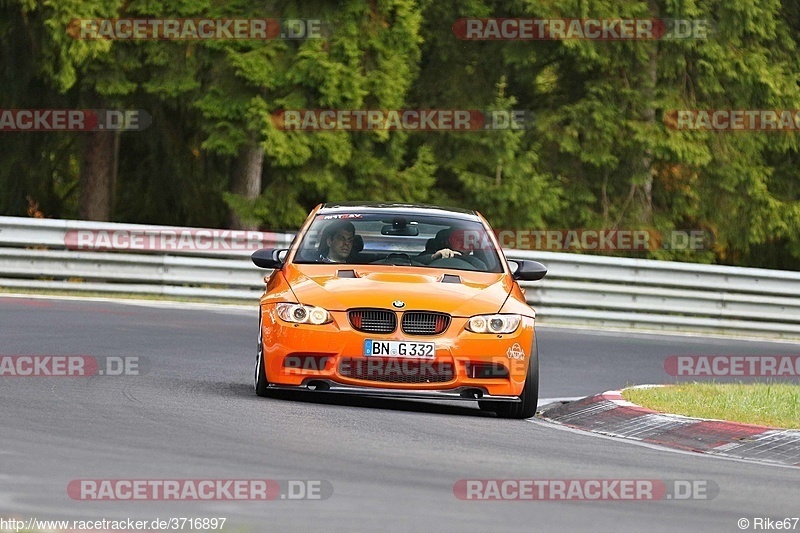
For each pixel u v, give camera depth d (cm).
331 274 3791
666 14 10112
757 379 5225
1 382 3700
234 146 8731
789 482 2802
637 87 10244
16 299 6172
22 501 2142
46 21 8088
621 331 6888
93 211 9638
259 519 2112
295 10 8631
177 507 2177
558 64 10412
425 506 2269
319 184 8956
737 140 10456
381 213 4109
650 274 7281
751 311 7362
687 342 6481
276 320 3647
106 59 8506
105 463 2497
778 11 10694
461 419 3559
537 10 9762
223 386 3959
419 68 10200
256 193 9388
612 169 10338
